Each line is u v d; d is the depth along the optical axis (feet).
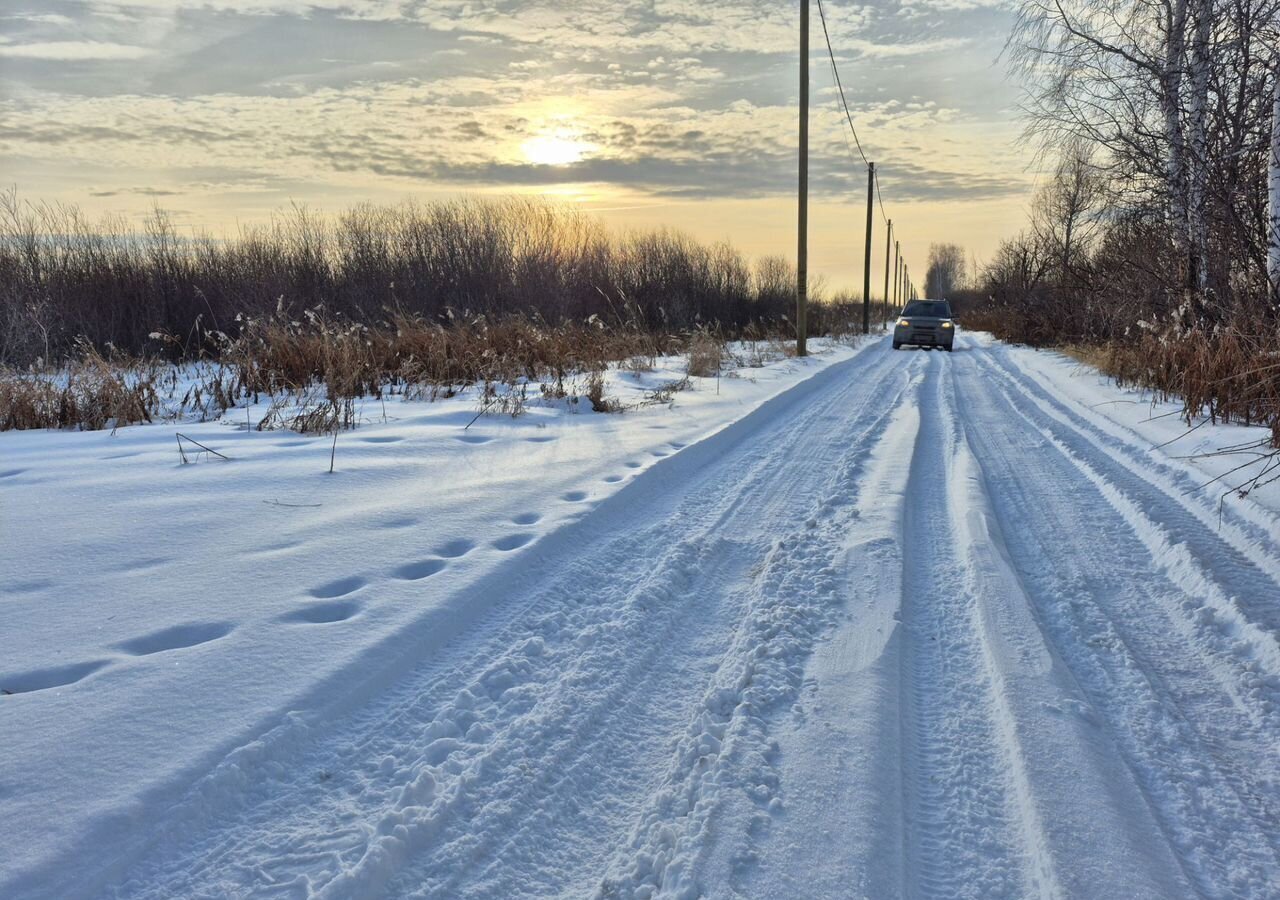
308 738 8.12
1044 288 79.71
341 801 7.29
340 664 9.26
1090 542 15.29
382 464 19.21
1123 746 8.55
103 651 9.41
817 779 7.75
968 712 9.18
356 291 61.82
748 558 14.23
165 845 6.55
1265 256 28.96
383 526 14.48
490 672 9.76
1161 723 8.99
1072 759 8.16
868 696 9.30
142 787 6.95
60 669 8.95
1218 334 26.45
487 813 7.24
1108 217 40.24
